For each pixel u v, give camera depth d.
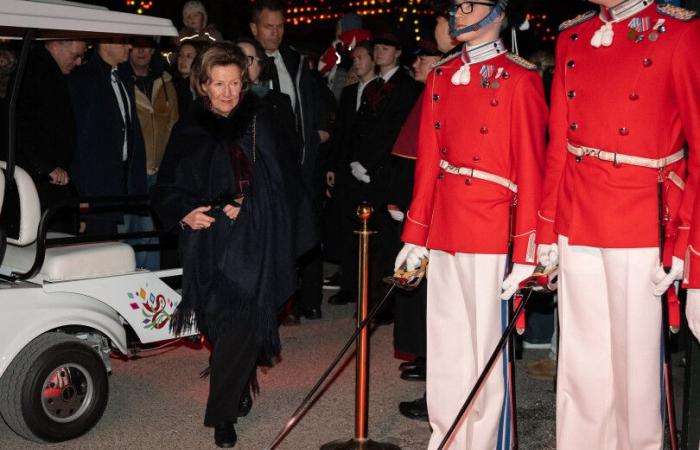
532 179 3.39
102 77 5.91
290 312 6.47
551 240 3.33
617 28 3.08
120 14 4.33
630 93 3.04
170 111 6.37
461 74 3.50
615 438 3.40
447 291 3.69
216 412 4.26
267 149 4.21
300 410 3.57
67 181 5.57
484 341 3.59
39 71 5.43
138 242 6.34
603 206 3.13
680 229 3.04
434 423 3.78
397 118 6.08
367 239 4.08
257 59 5.27
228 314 4.17
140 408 4.78
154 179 6.31
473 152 3.49
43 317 4.18
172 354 5.73
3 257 4.32
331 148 6.92
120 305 4.46
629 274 3.15
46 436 4.22
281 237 4.25
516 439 3.66
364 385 4.14
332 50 9.13
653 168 3.08
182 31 6.81
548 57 5.45
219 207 4.14
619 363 3.24
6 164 4.25
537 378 5.25
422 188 3.71
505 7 3.43
